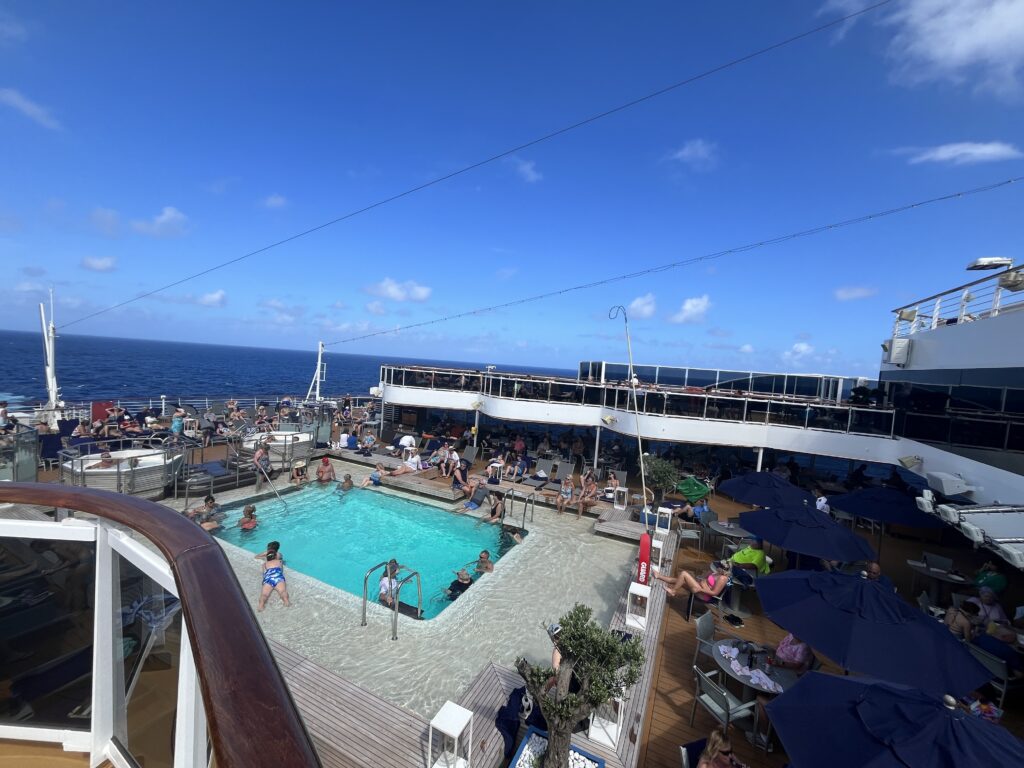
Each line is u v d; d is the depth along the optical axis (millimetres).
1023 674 7883
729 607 10773
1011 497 10398
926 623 6562
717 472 21875
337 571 13078
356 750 6609
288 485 18156
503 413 23484
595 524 15633
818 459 32531
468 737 6348
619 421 21172
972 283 12812
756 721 7023
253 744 1279
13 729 2885
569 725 5449
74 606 2738
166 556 1963
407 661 8859
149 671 2461
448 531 15852
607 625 10234
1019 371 11156
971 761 4098
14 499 2625
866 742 4520
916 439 16500
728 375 25312
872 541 15781
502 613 10656
